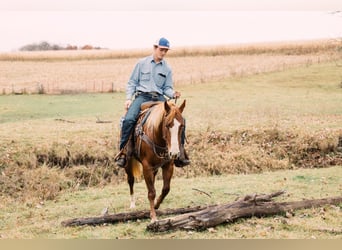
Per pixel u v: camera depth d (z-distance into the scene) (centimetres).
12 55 4562
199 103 2742
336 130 1798
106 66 4597
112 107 2598
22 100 2802
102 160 1530
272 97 2947
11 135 1645
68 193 1280
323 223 847
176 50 5034
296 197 1065
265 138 1753
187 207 921
